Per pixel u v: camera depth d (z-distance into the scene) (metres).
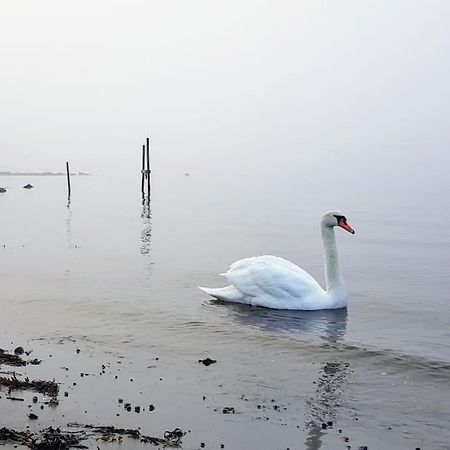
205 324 15.63
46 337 14.38
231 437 9.27
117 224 41.75
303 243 32.50
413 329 15.66
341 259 27.45
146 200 64.75
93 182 105.00
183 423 9.75
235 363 12.66
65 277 22.14
